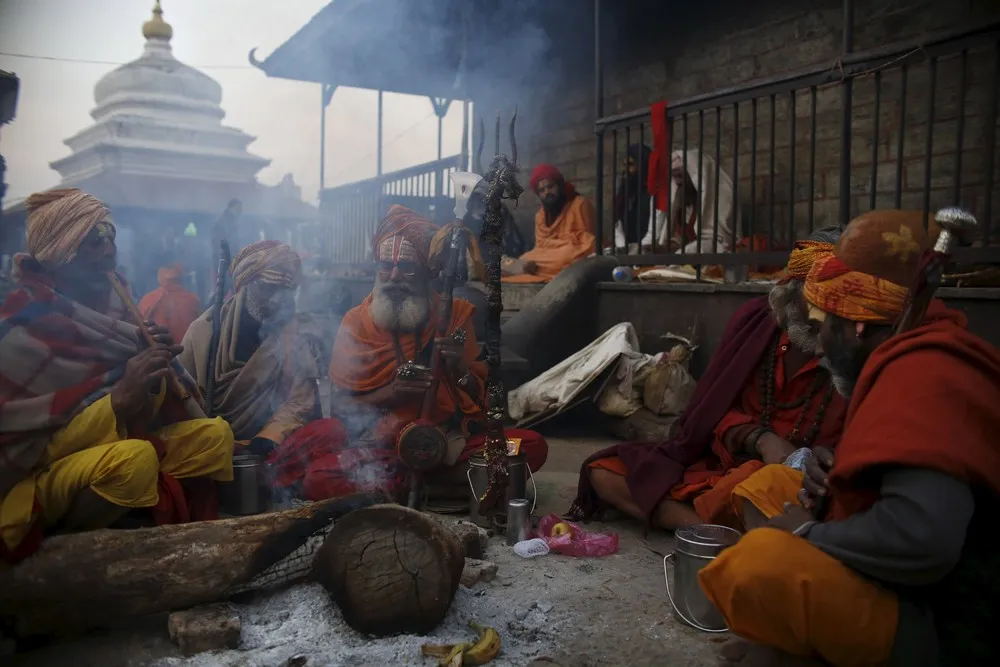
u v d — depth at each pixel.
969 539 1.86
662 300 6.41
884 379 1.89
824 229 3.41
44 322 2.61
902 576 1.80
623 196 9.31
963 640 1.85
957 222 1.82
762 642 2.02
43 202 2.77
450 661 2.36
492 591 3.02
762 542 1.98
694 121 9.46
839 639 1.88
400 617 2.54
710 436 3.52
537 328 6.76
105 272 2.85
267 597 2.80
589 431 6.43
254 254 3.98
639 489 3.55
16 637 2.47
